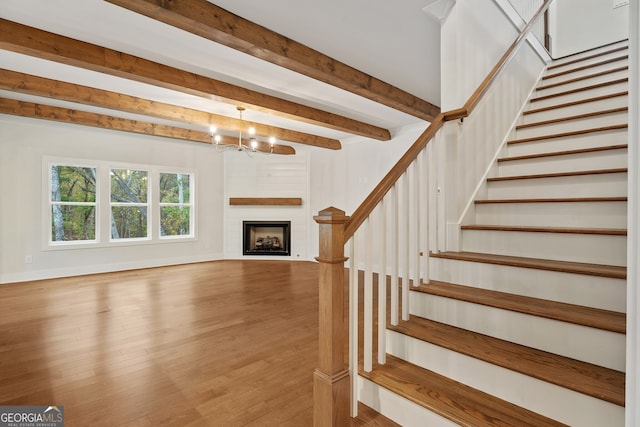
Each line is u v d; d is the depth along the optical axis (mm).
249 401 1877
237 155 7211
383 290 1780
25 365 2289
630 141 697
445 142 2316
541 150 2801
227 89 3678
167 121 5305
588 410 1209
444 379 1614
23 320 3219
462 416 1332
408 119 5168
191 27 2283
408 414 1509
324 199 6855
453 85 2439
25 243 4949
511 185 2543
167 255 6387
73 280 5012
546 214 2141
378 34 2795
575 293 1615
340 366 1512
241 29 2467
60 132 5215
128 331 2932
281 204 7012
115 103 3996
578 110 2984
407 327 1841
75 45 2717
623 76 3137
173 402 1862
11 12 2336
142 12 2066
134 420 1703
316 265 6430
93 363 2322
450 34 2453
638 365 676
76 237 5469
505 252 2100
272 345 2645
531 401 1349
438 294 1898
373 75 3598
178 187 6629
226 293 4281
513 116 3236
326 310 1497
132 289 4477
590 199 1954
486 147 2711
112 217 5844
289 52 2811
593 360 1384
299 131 5914
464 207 2385
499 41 3039
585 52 4316
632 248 692
